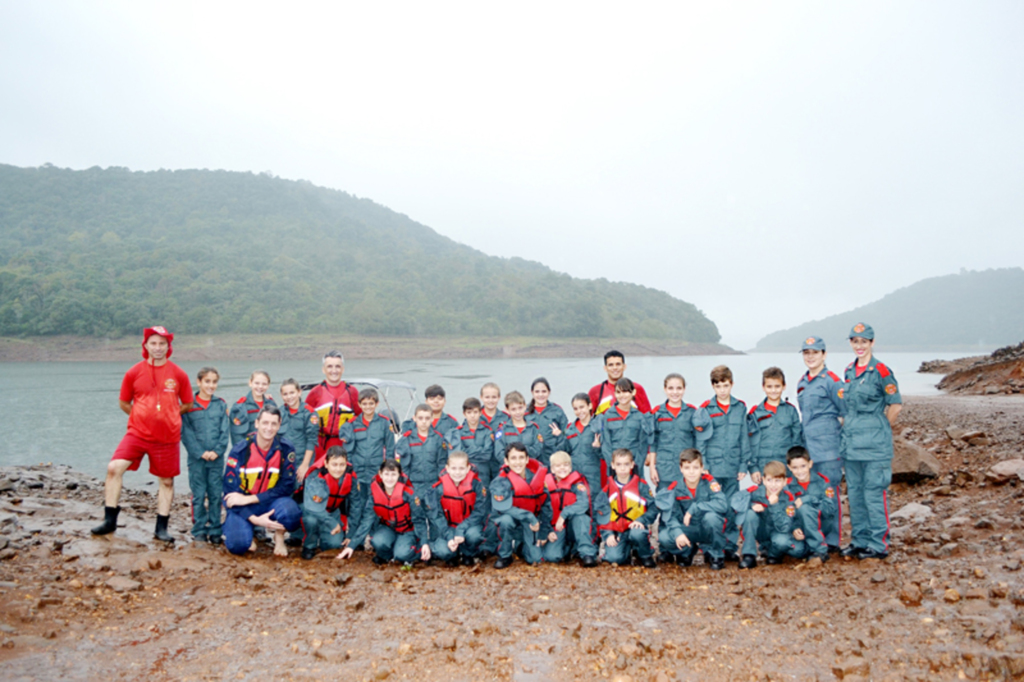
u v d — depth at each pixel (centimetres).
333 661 348
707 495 577
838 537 564
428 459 651
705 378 5550
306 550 600
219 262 15450
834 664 329
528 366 8531
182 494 1077
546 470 612
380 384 1166
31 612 384
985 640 328
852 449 539
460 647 369
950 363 4559
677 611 432
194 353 10588
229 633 389
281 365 8406
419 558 602
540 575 545
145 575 483
